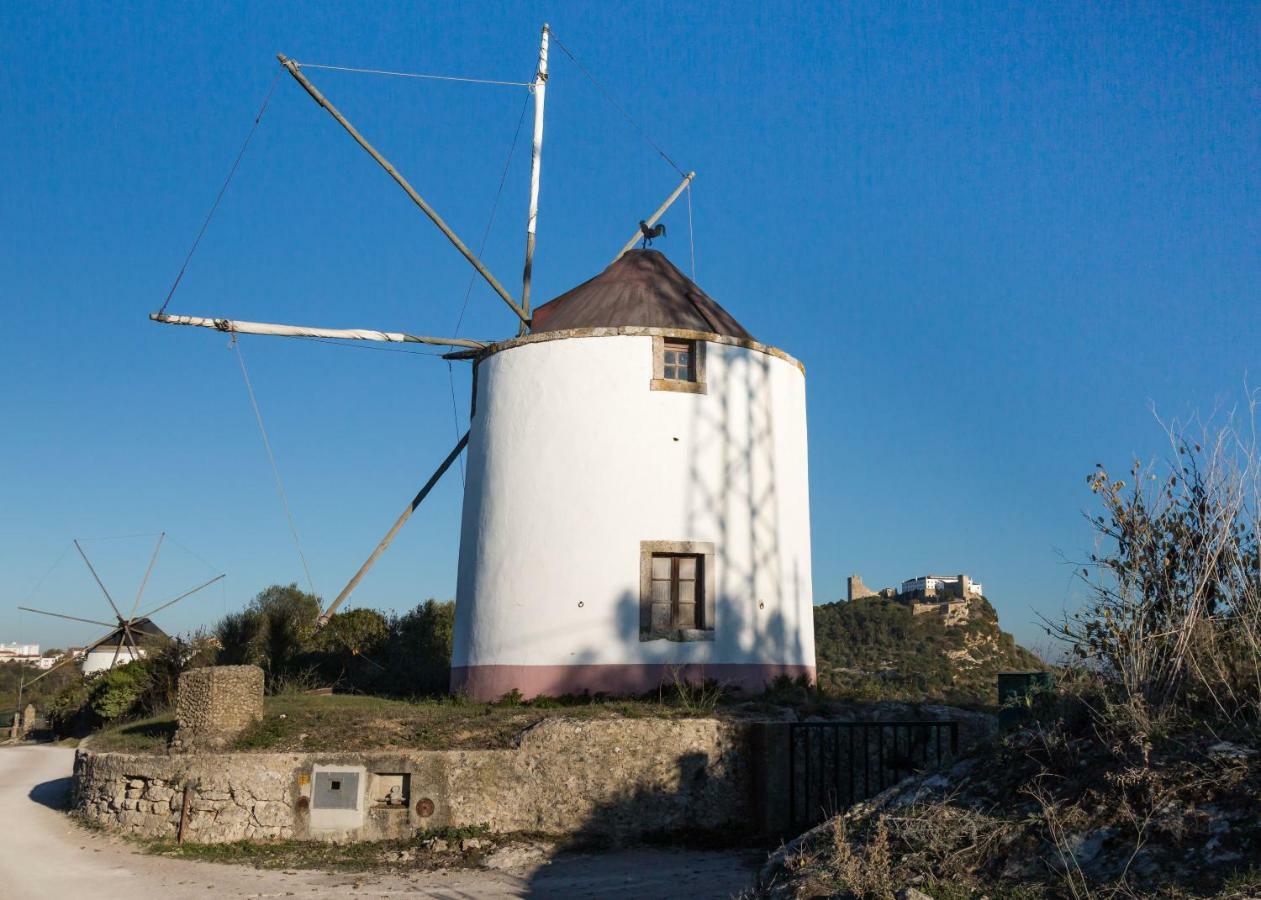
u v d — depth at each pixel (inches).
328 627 1077.8
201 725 575.2
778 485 759.1
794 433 784.3
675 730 564.7
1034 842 250.2
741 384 754.8
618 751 556.7
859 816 303.3
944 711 632.4
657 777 555.5
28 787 856.9
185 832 545.3
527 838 532.7
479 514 757.3
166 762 566.6
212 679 576.4
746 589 724.0
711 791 559.5
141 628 1932.8
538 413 741.9
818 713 627.5
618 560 703.7
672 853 518.0
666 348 752.3
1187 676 286.7
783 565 749.9
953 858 256.2
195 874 480.7
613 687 686.5
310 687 895.7
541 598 708.7
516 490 736.3
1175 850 227.0
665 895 425.1
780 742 557.0
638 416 724.7
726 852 518.0
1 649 6146.7
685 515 717.3
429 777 542.3
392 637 1111.0
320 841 535.2
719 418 740.7
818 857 285.7
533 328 822.5
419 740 569.3
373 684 923.4
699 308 800.3
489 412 771.4
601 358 735.1
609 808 546.3
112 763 596.4
